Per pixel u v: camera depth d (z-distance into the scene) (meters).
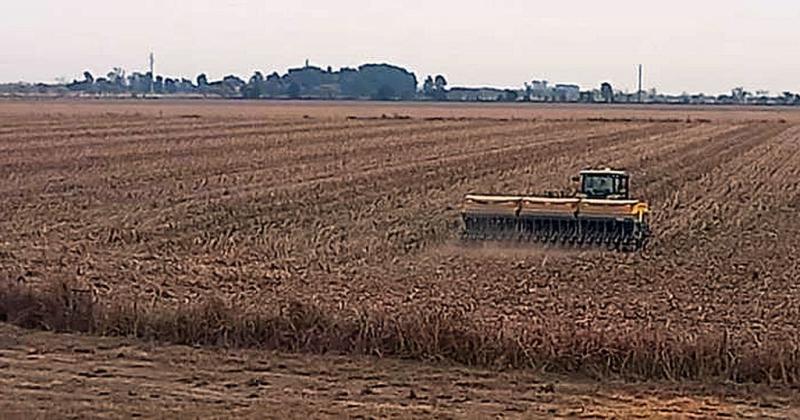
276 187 50.47
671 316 23.47
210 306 20.94
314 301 23.98
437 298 25.14
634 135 100.56
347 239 34.94
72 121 122.75
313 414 15.84
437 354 19.22
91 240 34.34
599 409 16.50
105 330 20.97
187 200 45.03
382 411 16.09
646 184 53.91
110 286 26.03
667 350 18.52
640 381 18.14
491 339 19.17
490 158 70.19
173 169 59.78
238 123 121.88
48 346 19.92
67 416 15.38
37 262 29.61
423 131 106.44
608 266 30.30
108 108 177.25
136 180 53.47
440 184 53.03
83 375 18.06
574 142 89.12
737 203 46.09
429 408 16.44
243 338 20.22
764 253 32.97
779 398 17.30
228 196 46.59
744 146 84.06
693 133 104.50
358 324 20.02
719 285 27.48
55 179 53.53
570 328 19.94
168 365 18.77
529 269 29.70
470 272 29.16
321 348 19.75
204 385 17.59
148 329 20.70
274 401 16.64
